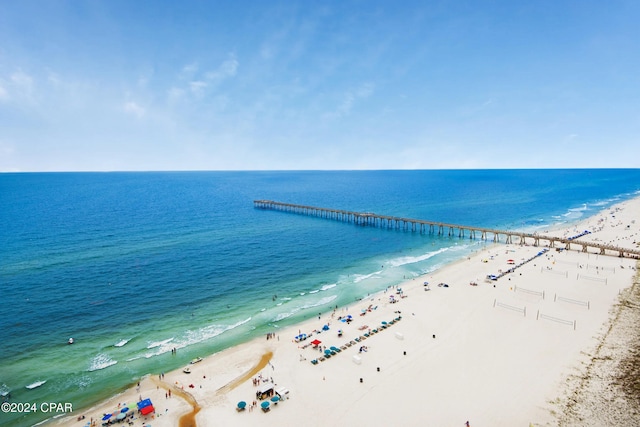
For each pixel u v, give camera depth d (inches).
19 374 1493.6
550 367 1438.2
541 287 2345.0
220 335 1840.6
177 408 1280.8
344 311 2110.0
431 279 2637.8
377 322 1936.5
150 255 3166.8
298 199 7864.2
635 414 1144.8
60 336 1795.0
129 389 1400.1
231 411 1256.2
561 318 1873.8
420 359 1552.7
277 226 4670.3
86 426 1194.6
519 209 6245.1
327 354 1604.3
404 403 1268.5
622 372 1369.3
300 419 1205.7
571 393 1268.5
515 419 1160.2
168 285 2496.3
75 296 2261.3
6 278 2519.7
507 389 1316.4
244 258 3184.1
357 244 3801.7
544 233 4190.5
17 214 4987.7
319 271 2883.9
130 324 1936.5
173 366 1562.5
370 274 2824.8
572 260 2935.5
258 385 1407.5
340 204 6993.1
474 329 1802.4
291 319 2030.0
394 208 6441.9
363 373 1465.3
